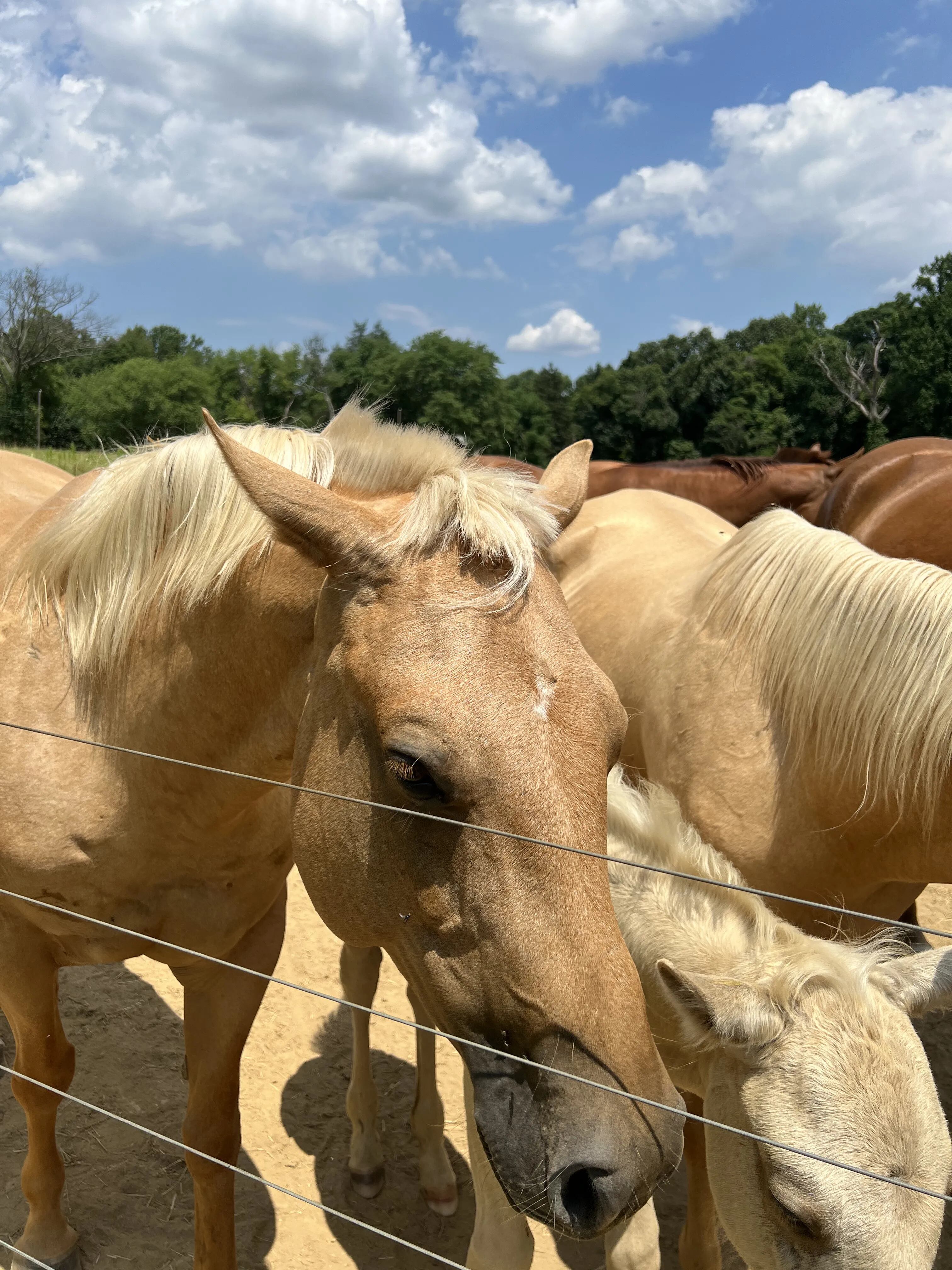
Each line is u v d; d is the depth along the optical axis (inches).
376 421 72.6
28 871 78.5
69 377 1958.7
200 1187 86.7
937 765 84.0
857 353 2165.4
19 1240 96.7
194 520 71.3
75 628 79.0
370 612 57.9
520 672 53.8
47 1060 88.3
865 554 94.8
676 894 81.4
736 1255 101.5
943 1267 104.3
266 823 81.9
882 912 104.7
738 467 319.6
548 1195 49.6
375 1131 113.7
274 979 61.6
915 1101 61.3
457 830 54.0
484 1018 54.2
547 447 1764.3
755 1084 66.1
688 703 107.3
